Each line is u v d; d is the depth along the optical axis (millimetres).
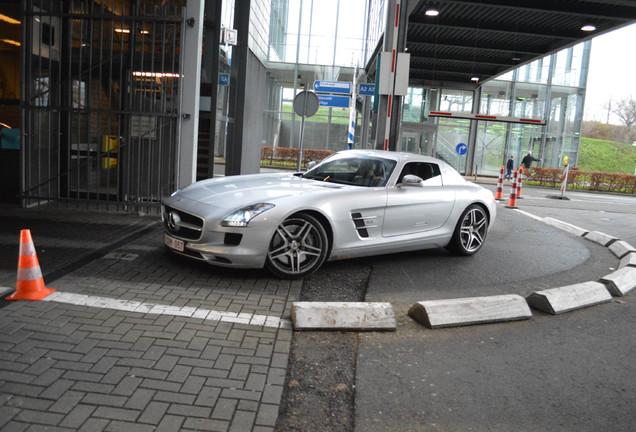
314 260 4879
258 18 12562
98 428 2328
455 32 16219
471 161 28766
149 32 8203
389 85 9766
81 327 3416
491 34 16078
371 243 5316
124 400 2578
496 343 3727
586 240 8570
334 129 30109
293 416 2613
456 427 2588
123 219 7207
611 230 10250
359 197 5191
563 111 28938
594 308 4695
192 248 4625
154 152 8258
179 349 3209
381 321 3824
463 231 6320
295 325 3686
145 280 4488
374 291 4758
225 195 4973
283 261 4789
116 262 4980
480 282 5324
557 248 7582
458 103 28234
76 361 2947
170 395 2662
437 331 3883
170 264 5031
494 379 3148
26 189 7770
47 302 3814
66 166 8453
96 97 8469
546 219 10492
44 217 7020
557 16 13680
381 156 6027
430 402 2824
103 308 3775
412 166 5914
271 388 2836
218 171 10180
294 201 4734
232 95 11227
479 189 6559
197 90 7750
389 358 3371
